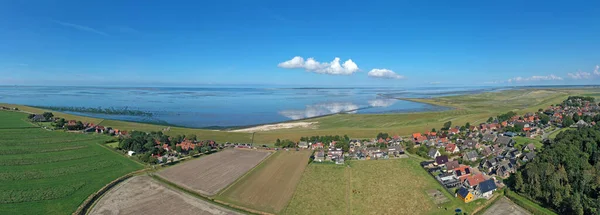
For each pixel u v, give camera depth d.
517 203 74.31
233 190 84.25
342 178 92.44
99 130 152.25
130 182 88.88
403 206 73.94
